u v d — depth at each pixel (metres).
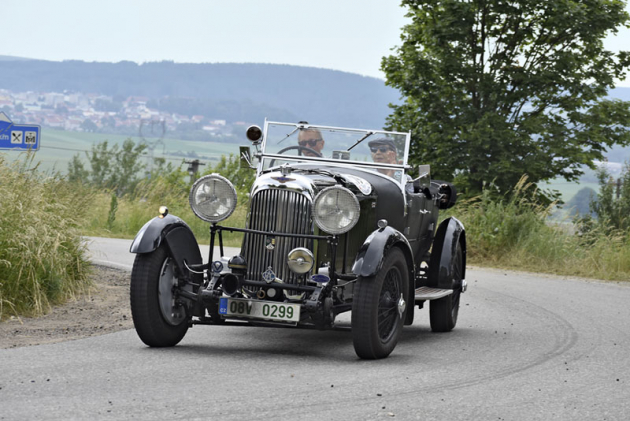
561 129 32.09
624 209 27.45
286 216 8.17
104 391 6.28
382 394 6.52
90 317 10.31
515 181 30.69
